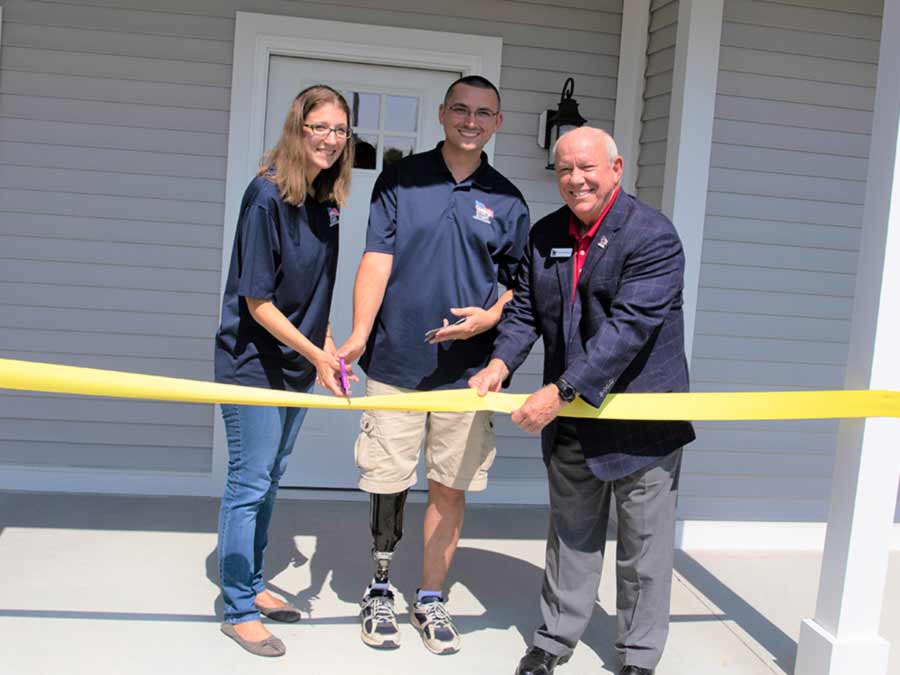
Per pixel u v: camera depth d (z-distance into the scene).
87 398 4.67
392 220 3.12
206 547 4.01
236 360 2.95
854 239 4.71
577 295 2.85
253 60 4.58
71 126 4.54
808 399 2.83
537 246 2.96
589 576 3.01
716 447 4.66
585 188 2.68
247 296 2.82
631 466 2.81
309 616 3.37
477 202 3.10
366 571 3.86
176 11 4.54
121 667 2.91
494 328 3.16
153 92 4.57
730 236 4.58
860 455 2.94
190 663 2.96
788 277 4.67
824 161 4.64
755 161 4.56
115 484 4.69
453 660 3.12
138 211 4.62
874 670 2.99
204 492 4.75
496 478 4.96
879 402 2.83
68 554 3.82
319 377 2.84
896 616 3.75
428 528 3.28
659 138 4.53
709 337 4.62
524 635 3.34
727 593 3.93
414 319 3.10
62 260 4.60
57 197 4.57
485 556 4.12
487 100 3.01
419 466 4.98
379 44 4.66
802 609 3.79
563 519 3.01
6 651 2.95
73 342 4.64
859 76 4.62
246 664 2.98
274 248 2.85
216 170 4.65
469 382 2.91
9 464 4.64
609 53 4.87
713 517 4.67
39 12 4.47
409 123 4.82
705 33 4.19
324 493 4.89
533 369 4.95
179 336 4.70
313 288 2.99
